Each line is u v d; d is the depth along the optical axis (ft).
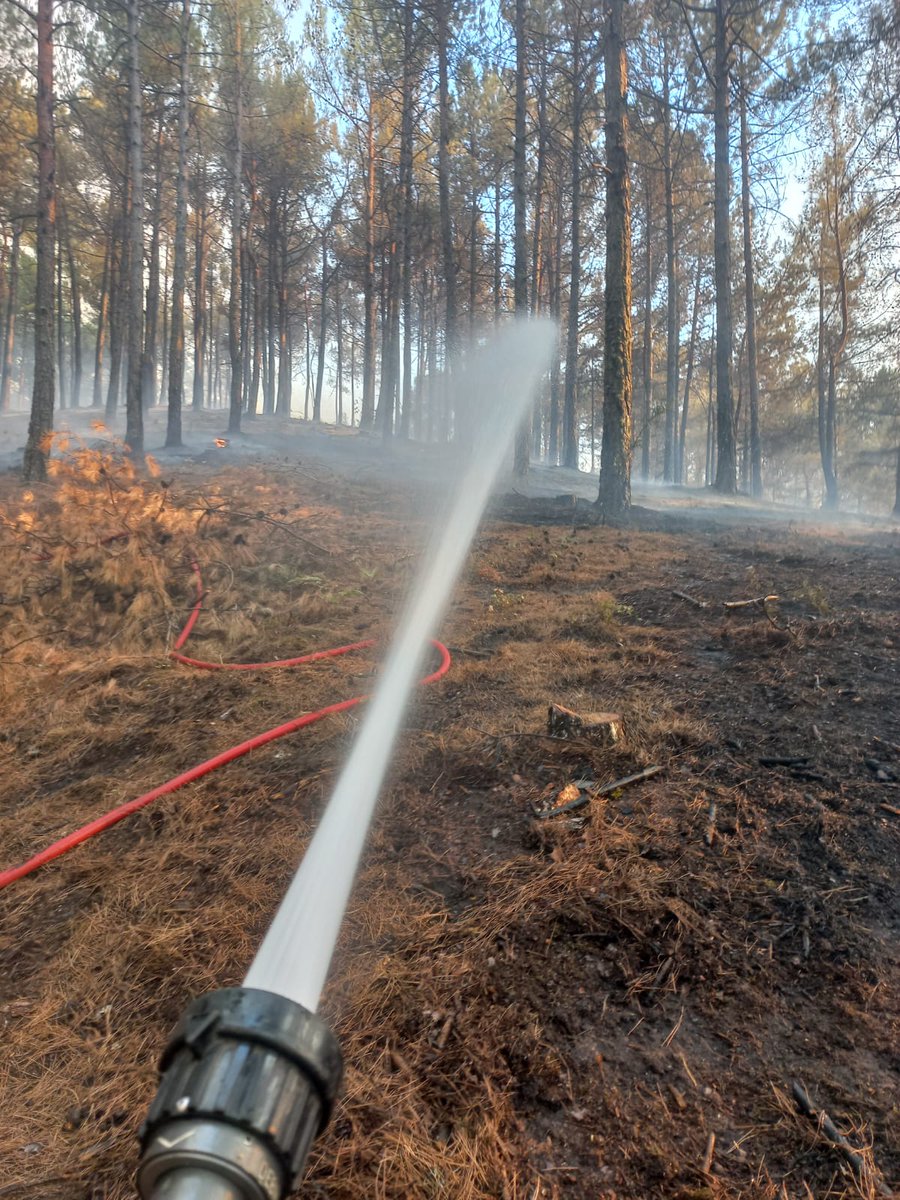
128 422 45.44
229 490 32.78
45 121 34.14
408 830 8.44
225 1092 2.33
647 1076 5.25
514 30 49.65
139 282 45.70
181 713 12.76
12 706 13.67
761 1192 4.46
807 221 79.82
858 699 10.60
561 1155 4.75
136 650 16.34
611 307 31.78
